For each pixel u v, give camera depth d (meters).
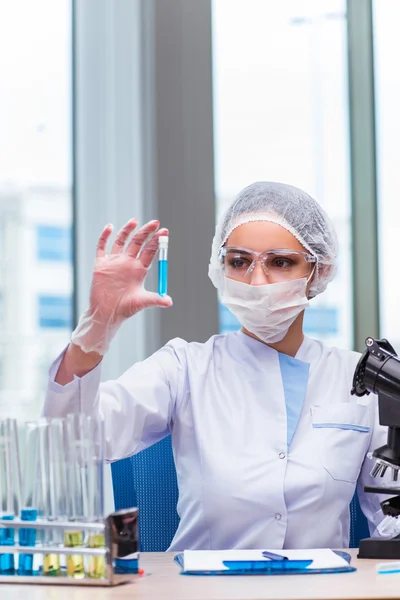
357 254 3.21
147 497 1.90
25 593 1.14
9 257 2.94
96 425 1.24
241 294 1.78
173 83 2.95
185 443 1.81
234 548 1.69
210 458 1.72
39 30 2.99
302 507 1.69
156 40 2.94
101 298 1.52
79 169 2.95
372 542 1.42
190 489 1.76
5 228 2.94
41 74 2.98
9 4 2.98
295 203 1.85
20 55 2.97
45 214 2.96
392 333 3.23
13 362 2.93
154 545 1.88
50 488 1.25
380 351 1.49
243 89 3.12
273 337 1.84
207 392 1.83
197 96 2.98
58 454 1.25
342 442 1.77
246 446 1.73
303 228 1.84
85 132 2.95
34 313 2.94
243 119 3.11
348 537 1.79
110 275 1.52
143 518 1.89
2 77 2.96
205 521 1.70
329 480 1.72
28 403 2.93
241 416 1.77
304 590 1.14
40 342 2.95
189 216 2.95
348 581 1.20
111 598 1.10
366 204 3.21
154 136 2.92
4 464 1.27
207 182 2.97
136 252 1.54
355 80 3.20
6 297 2.93
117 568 1.20
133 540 1.23
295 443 1.76
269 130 3.13
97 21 2.98
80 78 2.96
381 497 1.82
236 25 3.13
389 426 1.46
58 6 3.00
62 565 1.28
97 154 2.95
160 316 2.88
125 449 1.76
